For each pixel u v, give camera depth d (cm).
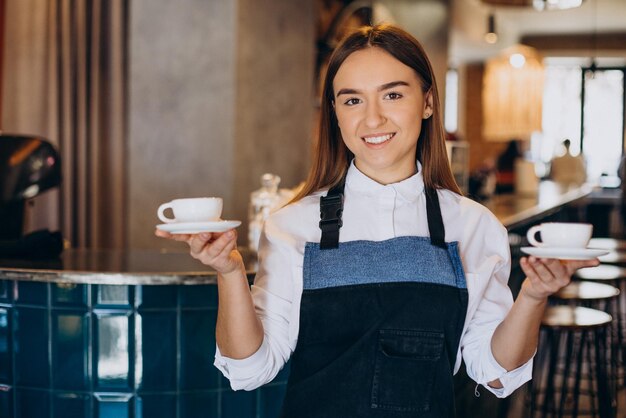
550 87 1448
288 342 168
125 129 488
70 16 479
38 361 282
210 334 280
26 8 470
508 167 859
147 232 478
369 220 170
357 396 161
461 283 165
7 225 353
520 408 429
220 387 280
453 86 1410
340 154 177
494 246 176
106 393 277
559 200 681
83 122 482
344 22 615
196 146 470
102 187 491
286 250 169
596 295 398
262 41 491
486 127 756
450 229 172
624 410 443
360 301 162
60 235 327
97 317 276
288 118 523
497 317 172
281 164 518
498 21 1175
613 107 1425
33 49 471
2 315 288
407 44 166
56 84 473
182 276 266
